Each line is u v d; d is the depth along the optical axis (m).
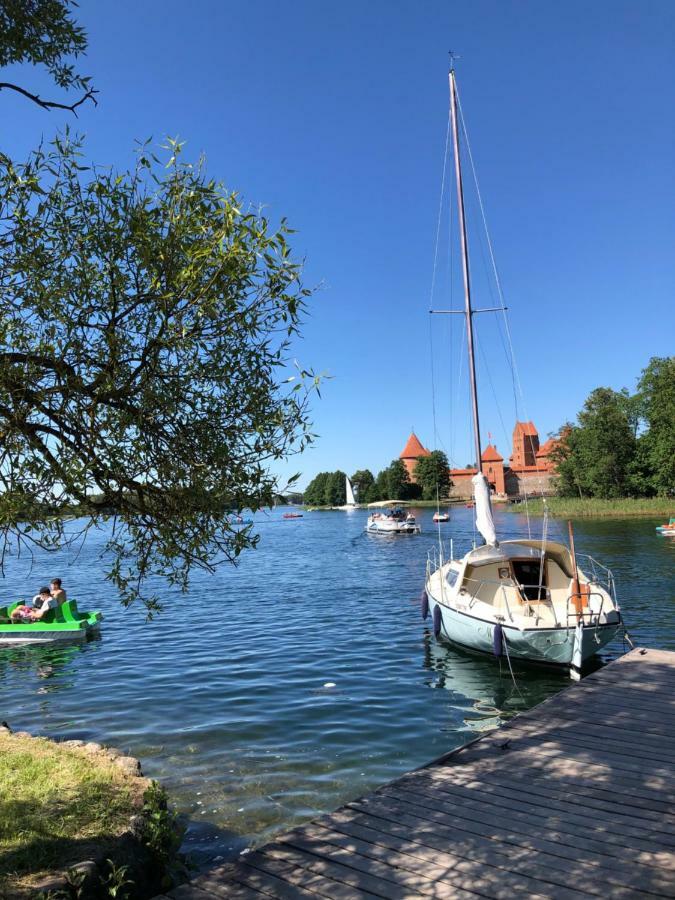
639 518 58.03
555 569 14.70
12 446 3.33
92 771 6.50
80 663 14.20
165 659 14.31
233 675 12.68
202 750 8.56
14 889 4.29
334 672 12.80
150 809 5.61
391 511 68.00
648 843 4.80
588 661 13.40
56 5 5.36
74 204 3.77
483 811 5.40
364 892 4.26
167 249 3.51
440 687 11.68
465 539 51.12
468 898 4.16
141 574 4.01
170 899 4.25
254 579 30.42
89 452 3.46
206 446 3.72
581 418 83.62
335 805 6.91
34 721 10.09
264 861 4.70
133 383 3.60
